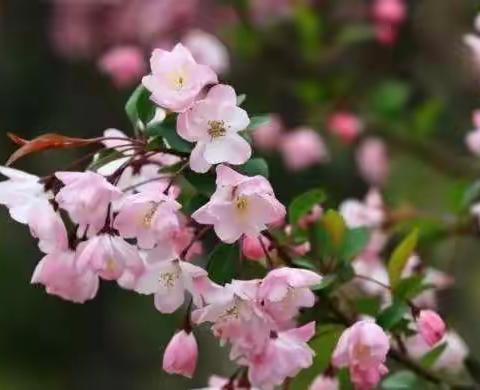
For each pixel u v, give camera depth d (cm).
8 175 150
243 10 243
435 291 177
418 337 166
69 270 150
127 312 345
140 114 153
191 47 233
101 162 151
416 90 242
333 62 240
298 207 160
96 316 346
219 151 147
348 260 161
